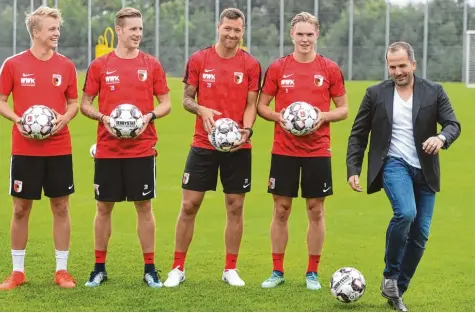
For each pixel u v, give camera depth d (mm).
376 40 37156
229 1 38219
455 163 18125
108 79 8320
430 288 8852
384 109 7566
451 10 36344
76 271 9305
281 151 8500
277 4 37781
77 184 15805
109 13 38531
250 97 8609
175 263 8719
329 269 9727
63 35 38500
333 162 18156
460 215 13289
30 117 8078
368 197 14664
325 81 8508
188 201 8594
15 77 8281
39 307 7625
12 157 8352
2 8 38625
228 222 8711
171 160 18406
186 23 38344
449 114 7520
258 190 15242
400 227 7336
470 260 10289
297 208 13727
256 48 37969
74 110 8406
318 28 8484
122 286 8477
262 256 10367
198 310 7586
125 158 8305
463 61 35938
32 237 11312
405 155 7547
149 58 8484
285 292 8352
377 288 8773
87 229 12031
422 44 36562
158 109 8367
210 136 8344
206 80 8531
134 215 13031
